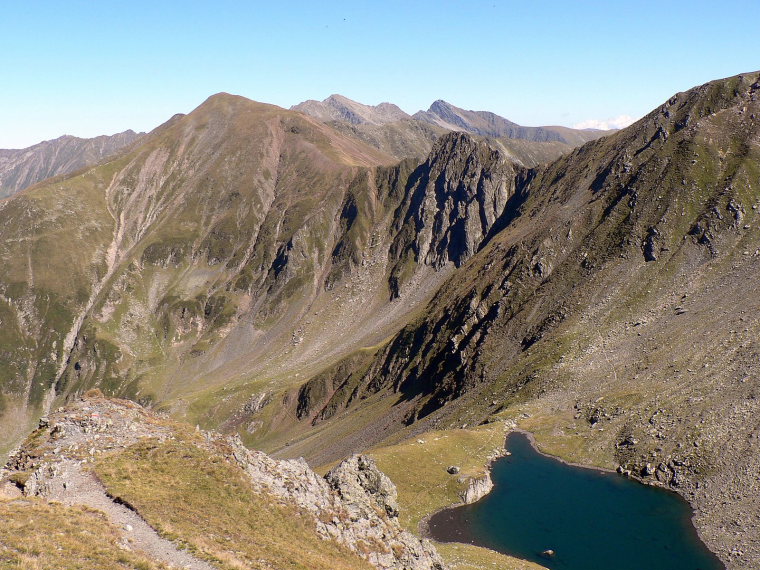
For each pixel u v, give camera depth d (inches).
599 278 5964.6
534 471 3676.2
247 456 1801.2
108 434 1653.5
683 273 5462.6
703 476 3159.5
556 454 3865.7
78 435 1610.5
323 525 1678.2
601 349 4945.9
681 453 3380.9
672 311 5004.9
